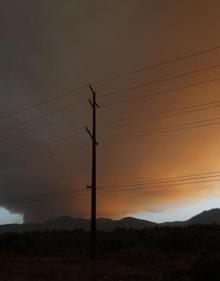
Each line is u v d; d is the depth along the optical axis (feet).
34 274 147.02
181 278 117.80
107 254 280.92
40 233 479.00
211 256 110.83
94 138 155.12
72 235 445.78
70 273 148.25
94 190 150.71
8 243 348.79
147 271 156.46
